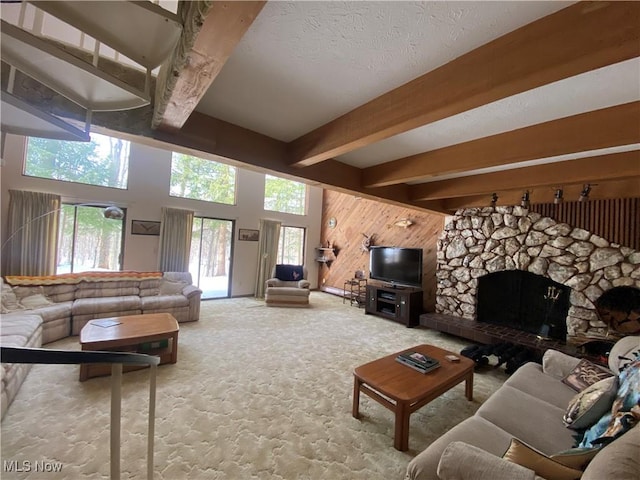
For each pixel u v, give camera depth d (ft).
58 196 14.60
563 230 12.01
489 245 14.32
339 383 8.91
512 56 3.71
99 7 3.12
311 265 26.37
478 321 14.43
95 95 4.51
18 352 2.19
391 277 17.75
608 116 5.35
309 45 4.10
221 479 5.21
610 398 4.84
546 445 4.68
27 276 12.65
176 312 14.35
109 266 16.57
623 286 10.53
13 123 4.78
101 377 8.53
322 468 5.56
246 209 22.13
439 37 3.84
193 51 3.40
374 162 9.54
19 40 3.28
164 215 17.92
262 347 11.63
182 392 8.00
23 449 5.68
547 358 7.39
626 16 2.94
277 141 7.76
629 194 9.68
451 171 7.79
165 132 6.02
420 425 7.06
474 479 3.30
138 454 5.68
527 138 6.37
